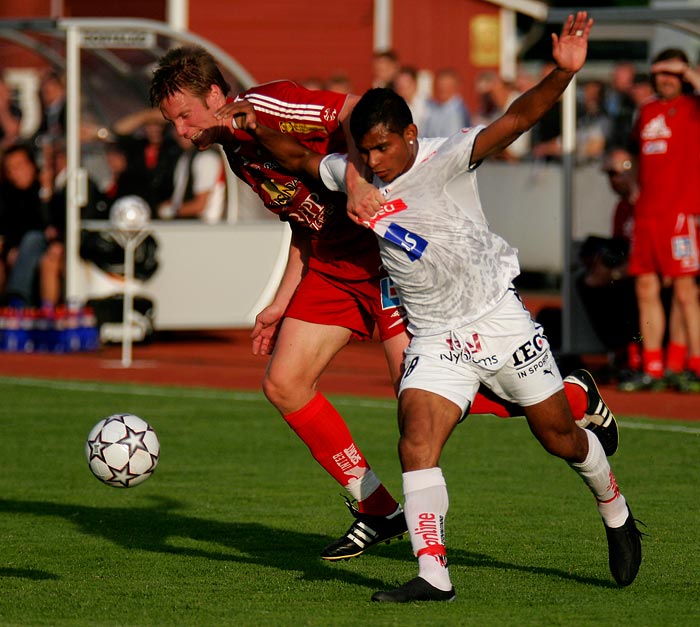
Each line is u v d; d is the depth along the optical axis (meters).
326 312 23.22
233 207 65.50
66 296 59.97
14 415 41.25
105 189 65.06
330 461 23.47
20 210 61.50
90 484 31.27
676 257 44.03
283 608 20.23
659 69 43.31
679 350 45.66
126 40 58.53
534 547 24.59
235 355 58.72
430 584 19.98
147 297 62.25
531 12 90.75
